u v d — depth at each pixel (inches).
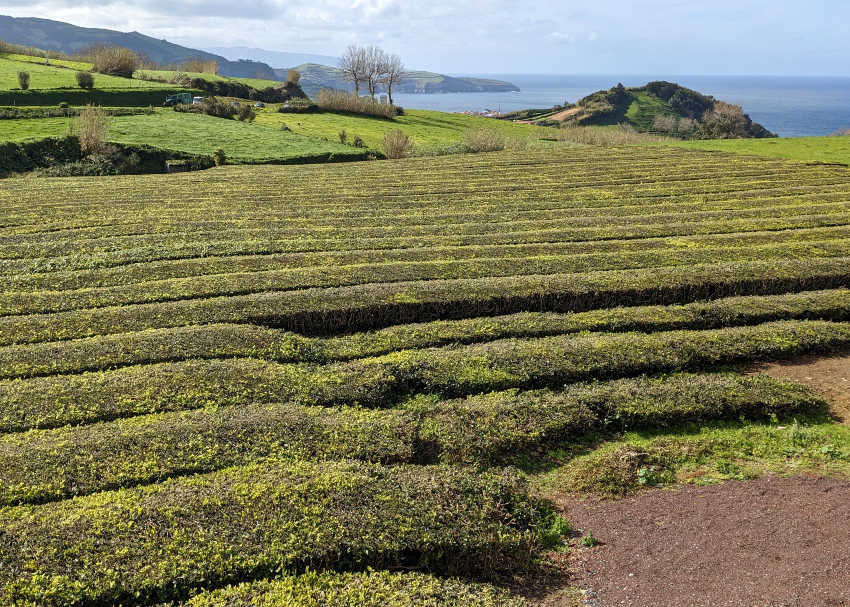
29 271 782.5
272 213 1138.0
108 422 448.5
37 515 341.1
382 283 746.2
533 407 473.4
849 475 399.5
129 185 1386.6
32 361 528.7
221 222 1048.2
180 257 853.2
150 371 514.6
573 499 392.2
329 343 592.7
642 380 527.8
